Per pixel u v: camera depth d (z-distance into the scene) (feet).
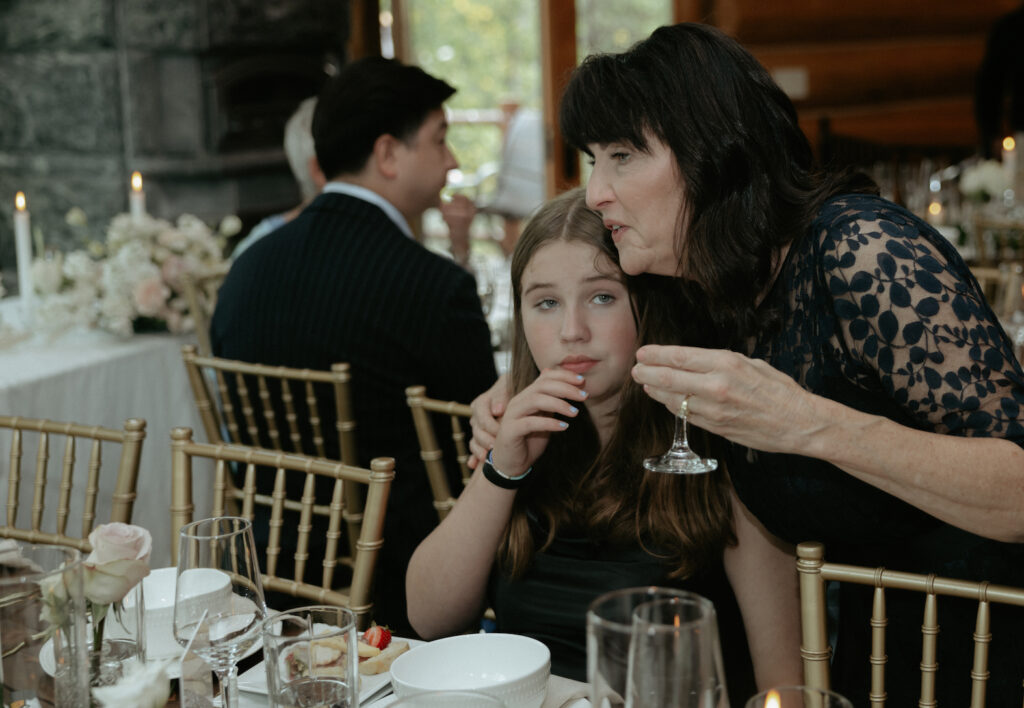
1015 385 3.66
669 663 2.67
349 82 7.79
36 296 10.63
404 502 7.30
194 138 15.20
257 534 7.38
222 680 3.71
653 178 4.01
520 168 22.62
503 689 3.62
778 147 3.98
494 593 5.09
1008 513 3.53
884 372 3.77
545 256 4.70
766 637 4.73
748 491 4.46
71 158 15.14
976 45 22.07
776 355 4.23
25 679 3.31
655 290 4.68
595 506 4.82
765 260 4.03
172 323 10.53
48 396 8.86
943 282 3.68
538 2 17.43
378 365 7.30
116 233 10.71
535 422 4.64
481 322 7.55
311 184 11.21
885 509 4.09
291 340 7.43
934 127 22.12
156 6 14.71
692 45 3.94
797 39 20.80
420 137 7.89
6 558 3.43
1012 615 4.11
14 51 15.08
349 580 7.27
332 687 3.31
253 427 7.77
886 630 4.40
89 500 5.97
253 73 15.69
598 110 4.03
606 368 4.75
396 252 7.43
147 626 4.39
